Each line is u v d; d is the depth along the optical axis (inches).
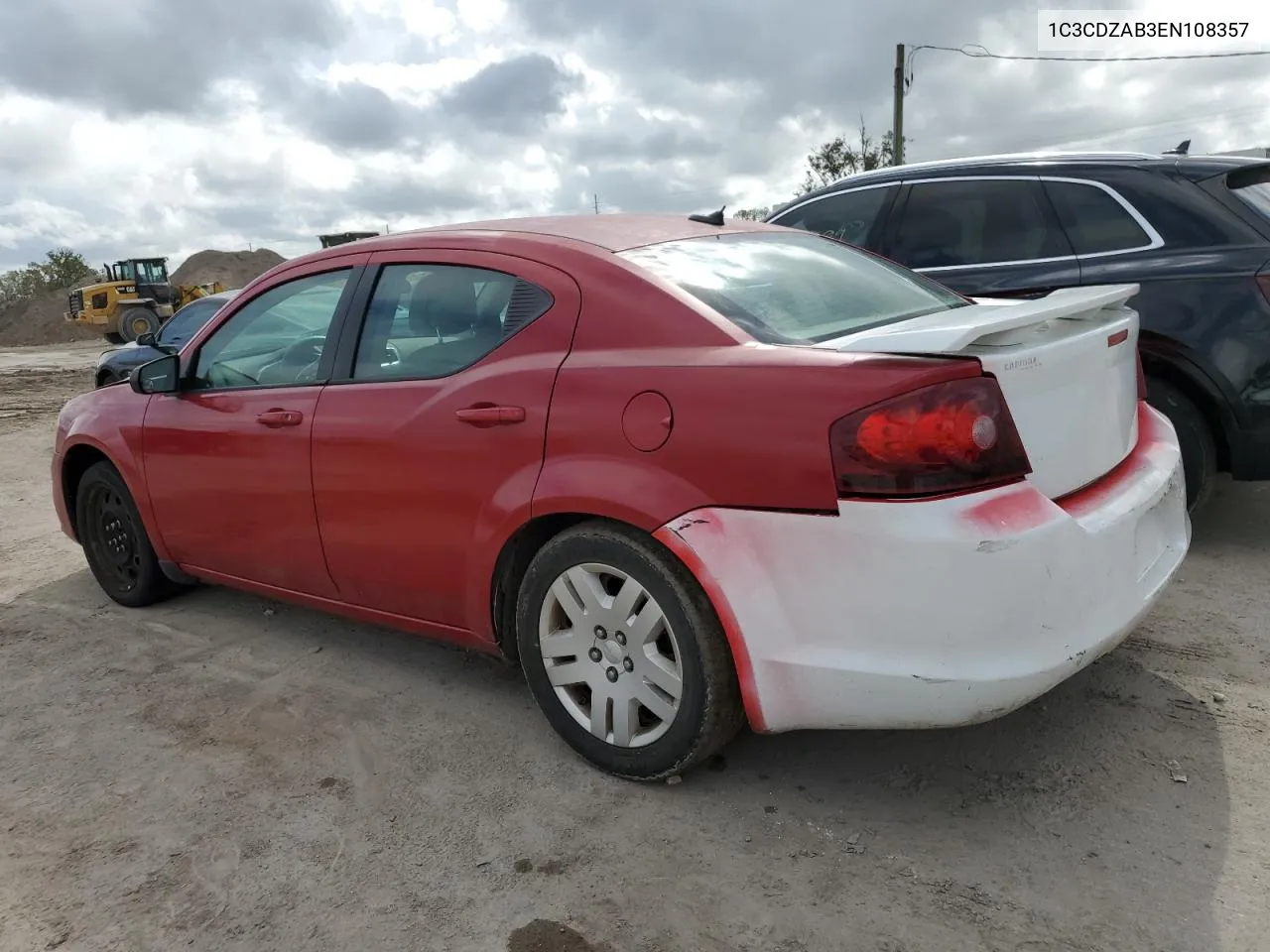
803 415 89.7
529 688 126.4
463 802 107.5
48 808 111.2
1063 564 88.3
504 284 117.0
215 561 155.7
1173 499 113.1
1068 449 97.3
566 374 106.7
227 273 2444.6
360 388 128.0
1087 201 179.9
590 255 112.3
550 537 114.1
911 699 88.1
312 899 92.7
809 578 90.8
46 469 336.2
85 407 176.2
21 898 95.3
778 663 93.4
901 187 204.5
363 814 106.3
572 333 109.1
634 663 104.7
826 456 88.1
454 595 120.6
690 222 132.0
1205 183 170.2
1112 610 93.9
